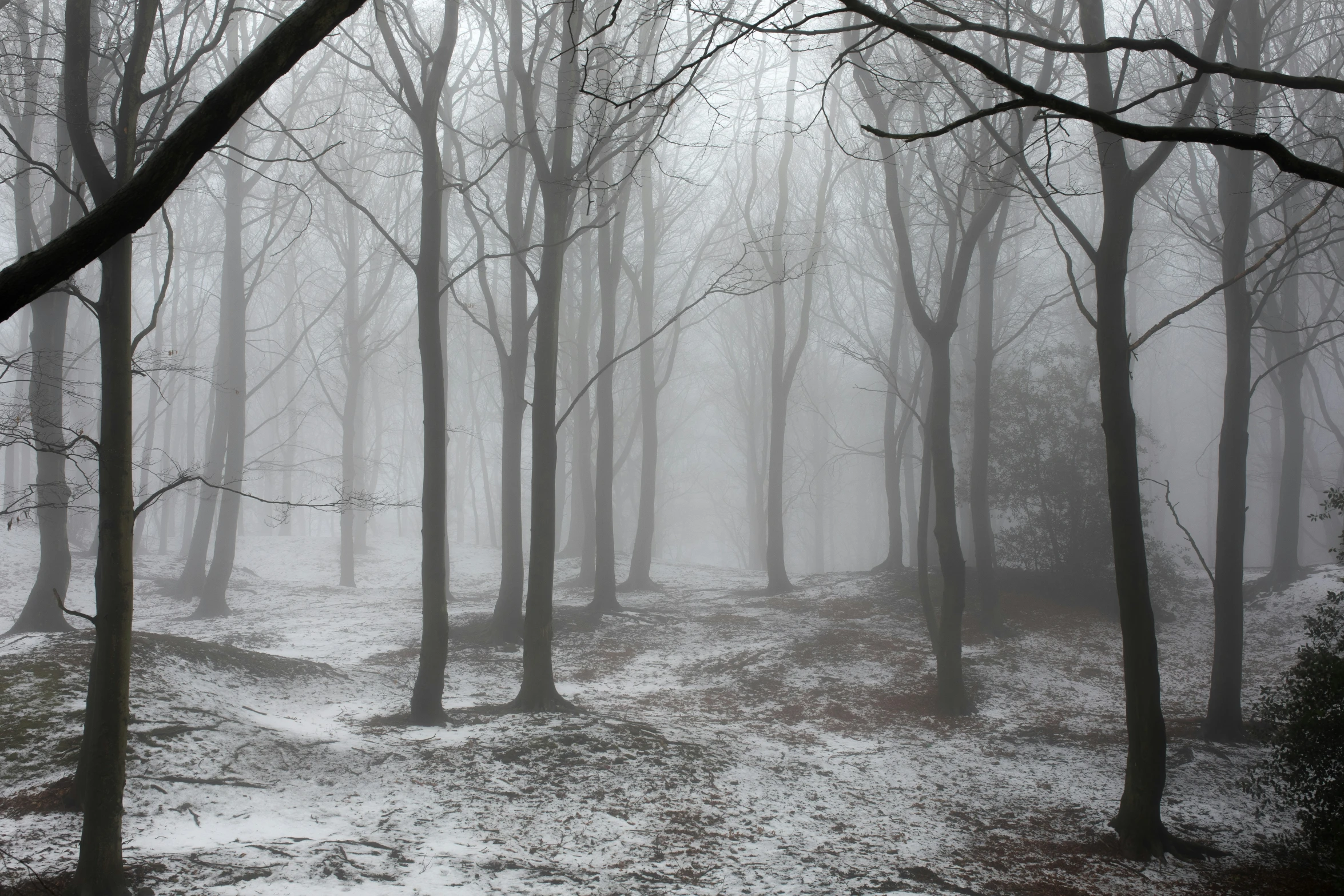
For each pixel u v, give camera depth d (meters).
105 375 6.86
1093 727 14.33
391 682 15.86
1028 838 10.01
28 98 16.98
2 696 10.84
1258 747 13.16
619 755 11.28
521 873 7.88
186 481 7.16
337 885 7.20
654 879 8.02
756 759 12.07
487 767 10.61
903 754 12.95
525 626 13.69
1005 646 18.91
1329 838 8.77
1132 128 3.41
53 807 8.29
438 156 13.30
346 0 2.87
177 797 8.88
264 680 14.12
